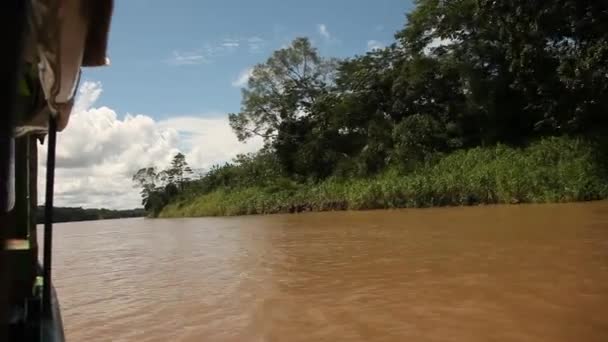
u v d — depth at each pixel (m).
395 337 5.49
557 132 28.62
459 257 9.74
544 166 24.83
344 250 12.20
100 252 16.70
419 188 26.42
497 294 6.83
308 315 6.59
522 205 21.38
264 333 5.99
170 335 6.22
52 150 2.77
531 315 5.83
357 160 36.12
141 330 6.54
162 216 55.09
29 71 2.51
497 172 25.08
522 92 29.66
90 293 9.19
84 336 6.46
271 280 9.11
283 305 7.21
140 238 21.98
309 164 40.66
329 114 41.38
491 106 30.69
